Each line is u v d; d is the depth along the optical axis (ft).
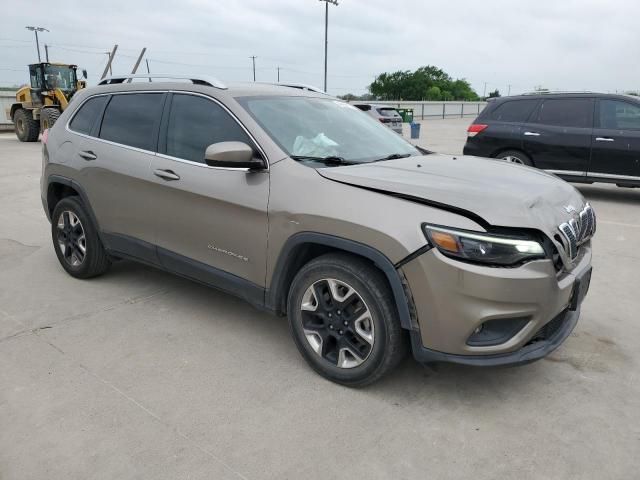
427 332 8.89
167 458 8.21
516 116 29.40
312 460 8.21
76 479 7.79
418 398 9.86
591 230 11.16
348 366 9.99
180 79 12.84
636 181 26.55
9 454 8.27
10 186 31.53
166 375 10.57
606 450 8.48
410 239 8.71
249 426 9.00
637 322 13.16
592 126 27.27
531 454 8.39
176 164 12.11
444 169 10.77
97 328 12.60
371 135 12.98
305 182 10.05
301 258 10.49
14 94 77.77
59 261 16.48
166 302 14.16
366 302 9.42
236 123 11.32
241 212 10.84
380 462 8.18
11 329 12.51
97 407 9.46
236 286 11.39
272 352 11.55
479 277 8.40
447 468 8.08
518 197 9.23
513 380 10.48
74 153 14.71
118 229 13.83
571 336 12.35
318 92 14.39
